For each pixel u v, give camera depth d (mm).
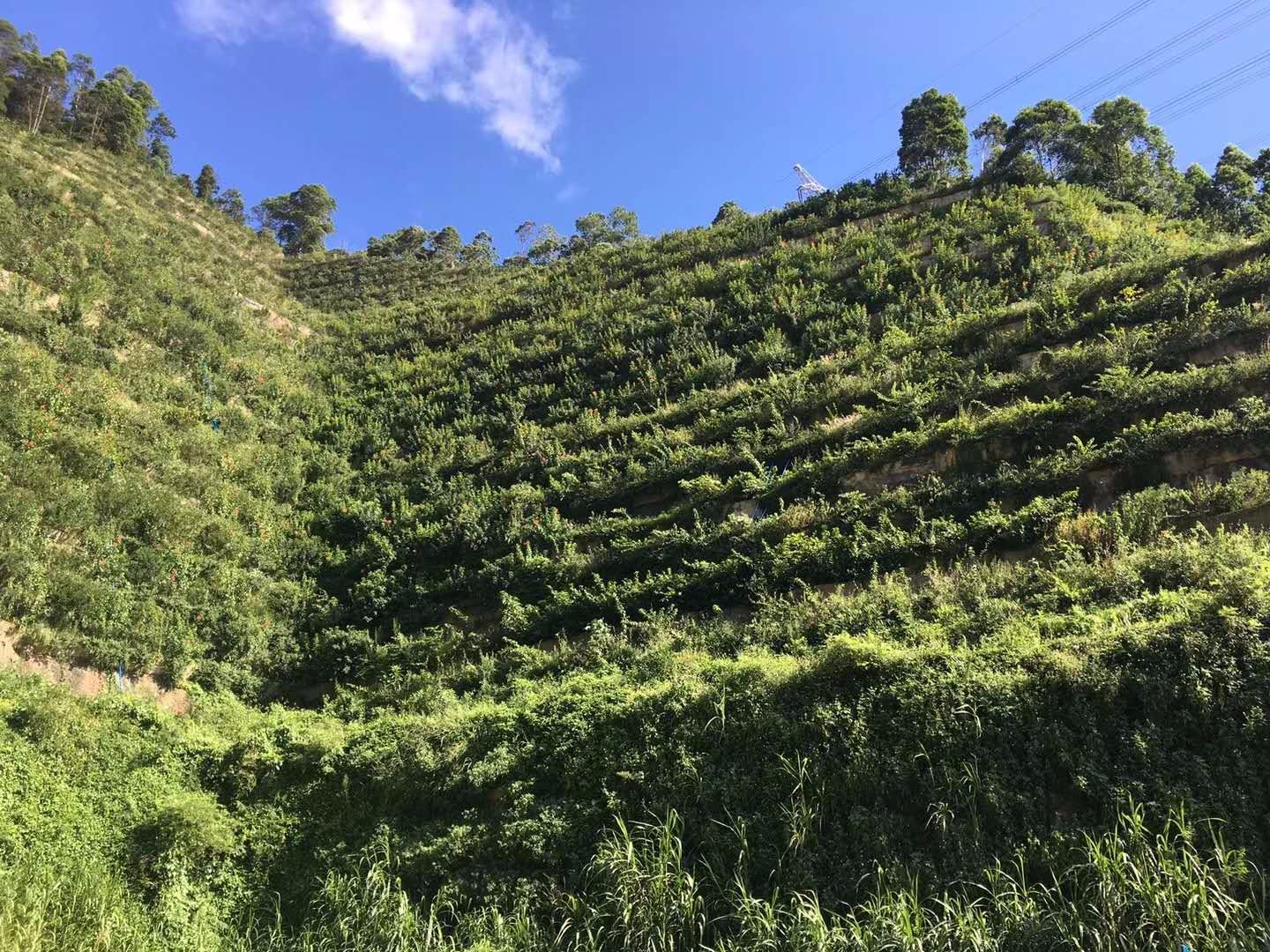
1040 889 5582
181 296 21797
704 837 6672
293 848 7711
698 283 23234
